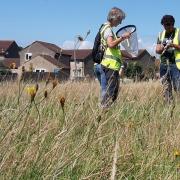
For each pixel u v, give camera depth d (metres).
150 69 9.65
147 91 7.90
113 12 8.30
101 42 8.45
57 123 5.01
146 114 6.28
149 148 4.96
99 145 4.81
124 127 5.27
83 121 5.17
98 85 9.29
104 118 5.31
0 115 4.75
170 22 9.62
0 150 4.03
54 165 4.14
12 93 7.18
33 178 4.06
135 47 8.13
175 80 9.52
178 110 6.89
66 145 4.45
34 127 4.70
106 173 4.37
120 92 8.49
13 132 4.25
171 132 5.45
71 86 7.89
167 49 9.62
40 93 6.77
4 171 3.95
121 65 8.51
